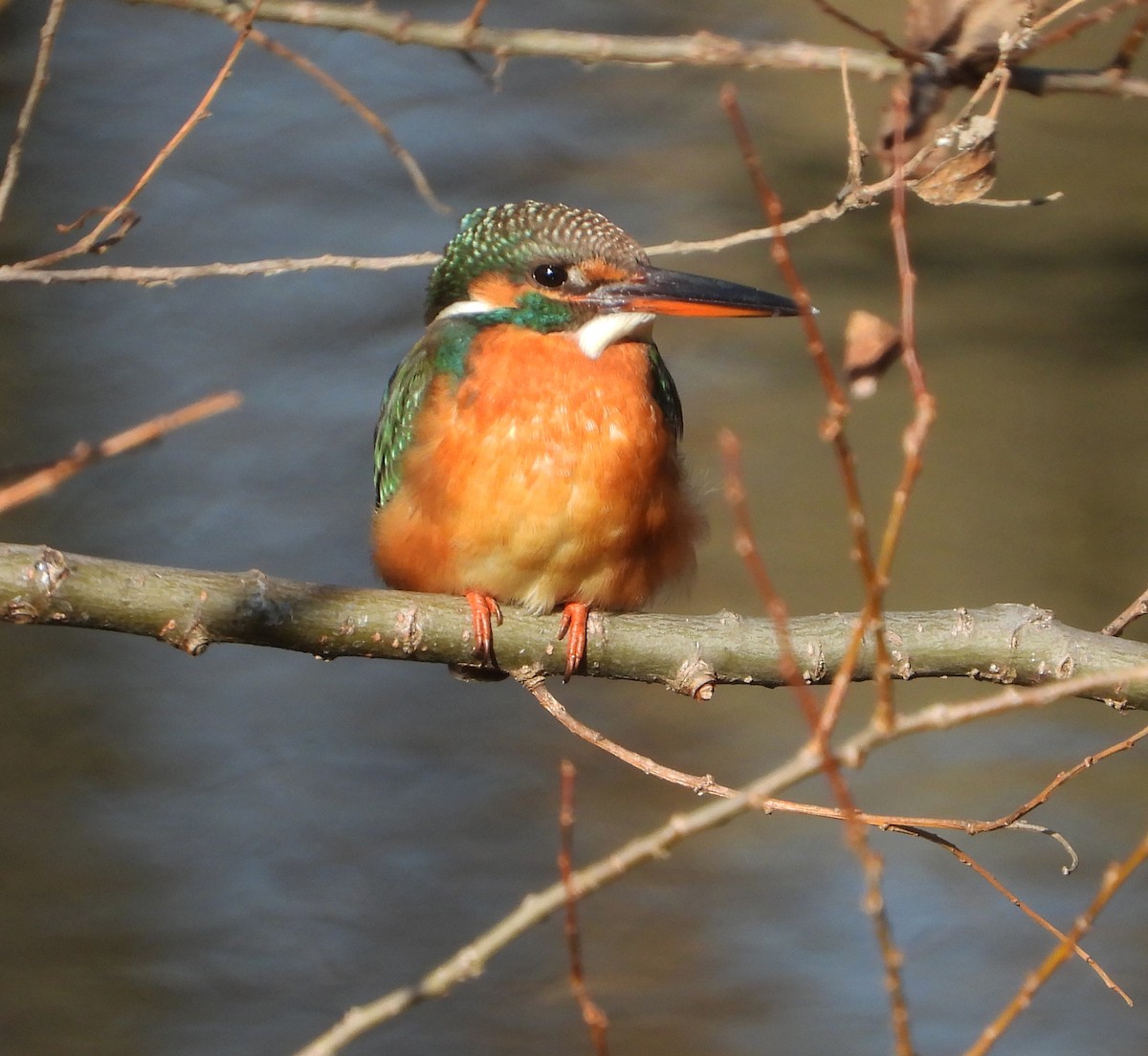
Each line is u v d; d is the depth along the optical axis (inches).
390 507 313.6
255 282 759.1
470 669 302.2
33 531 612.1
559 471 296.2
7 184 250.7
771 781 179.5
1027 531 642.8
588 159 866.8
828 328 749.3
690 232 802.8
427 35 285.0
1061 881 490.3
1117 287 778.8
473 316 314.3
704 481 326.6
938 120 264.4
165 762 530.0
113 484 643.5
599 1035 185.6
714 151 873.5
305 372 709.3
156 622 259.6
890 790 523.8
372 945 466.0
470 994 456.4
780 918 482.0
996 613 278.2
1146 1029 441.1
